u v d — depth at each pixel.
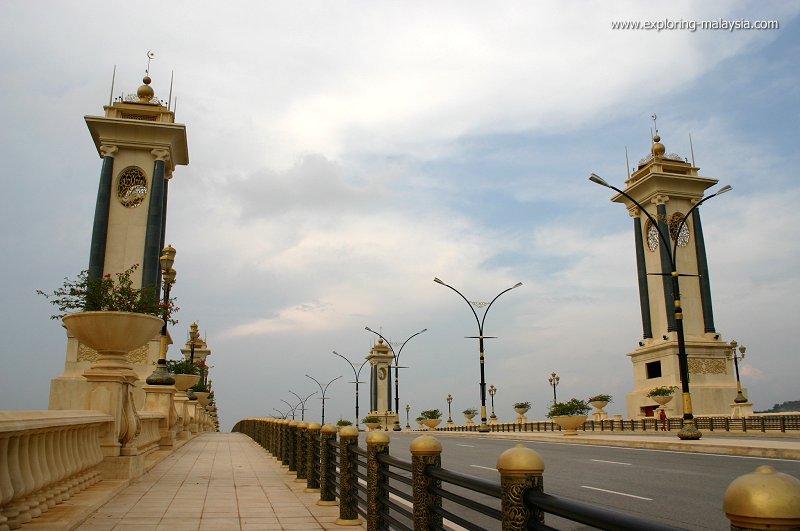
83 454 9.00
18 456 6.05
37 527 6.01
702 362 54.03
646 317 58.31
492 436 37.06
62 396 40.25
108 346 10.38
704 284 56.84
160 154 47.66
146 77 51.38
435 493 5.09
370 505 6.99
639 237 60.44
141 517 8.02
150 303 12.88
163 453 17.70
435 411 68.56
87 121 46.59
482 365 43.56
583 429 46.56
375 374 110.38
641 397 56.62
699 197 58.94
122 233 46.16
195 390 41.59
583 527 8.51
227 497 10.19
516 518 3.33
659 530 2.15
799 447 18.36
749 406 47.00
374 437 7.11
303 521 8.20
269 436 22.53
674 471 14.65
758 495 1.85
